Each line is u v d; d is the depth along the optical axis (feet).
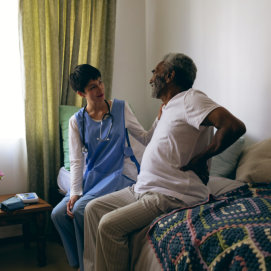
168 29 9.84
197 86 9.00
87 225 5.83
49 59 8.92
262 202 4.48
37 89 8.82
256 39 7.31
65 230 6.81
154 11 10.34
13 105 8.84
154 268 4.74
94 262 5.72
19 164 9.00
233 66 7.89
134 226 5.17
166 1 9.83
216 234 4.09
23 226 8.34
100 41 9.70
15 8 8.73
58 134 8.94
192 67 5.54
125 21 10.37
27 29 8.46
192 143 5.21
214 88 8.45
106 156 6.88
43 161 8.87
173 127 5.20
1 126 8.71
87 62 9.47
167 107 5.42
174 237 4.48
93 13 9.53
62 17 8.91
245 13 7.52
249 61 7.50
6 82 8.73
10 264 7.54
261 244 3.63
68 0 8.96
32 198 7.48
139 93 10.75
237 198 5.02
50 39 8.80
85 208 5.89
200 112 4.83
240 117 7.82
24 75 8.52
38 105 8.86
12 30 8.74
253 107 7.48
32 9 8.60
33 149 8.75
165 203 5.15
